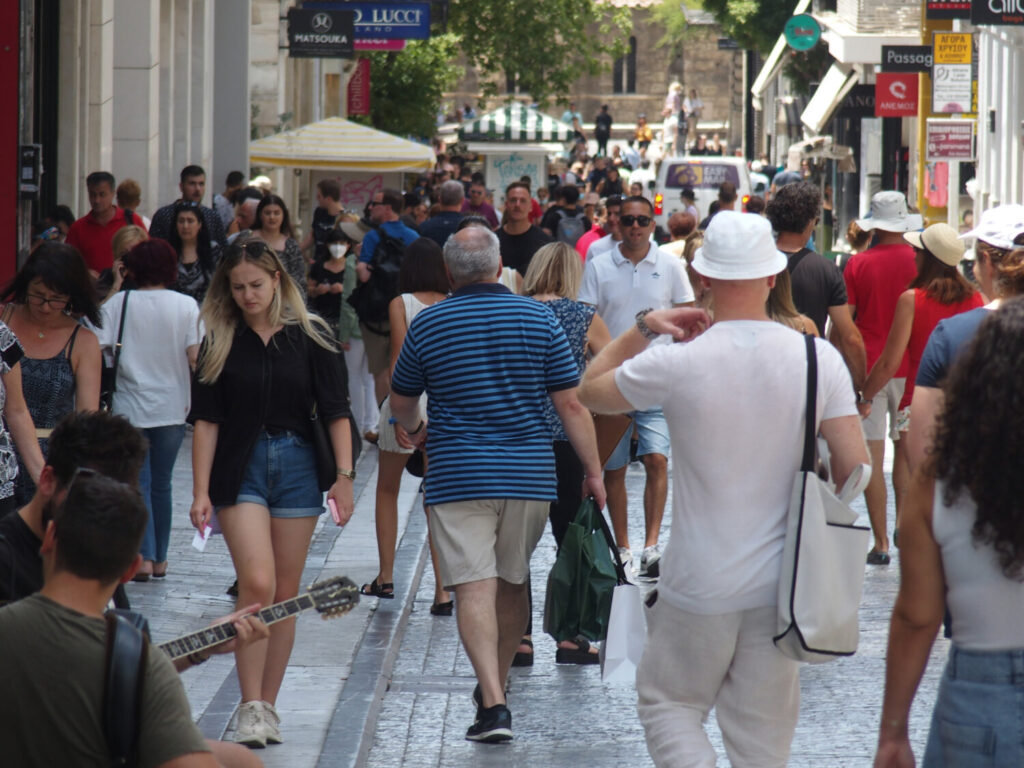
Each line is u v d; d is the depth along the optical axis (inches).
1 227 1633.9
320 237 2290.8
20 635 462.9
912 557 492.4
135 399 1163.3
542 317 848.3
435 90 5777.6
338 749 821.9
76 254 912.9
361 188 3230.8
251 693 826.2
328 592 596.7
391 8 3646.7
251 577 807.7
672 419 604.1
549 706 922.1
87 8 2171.5
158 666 466.9
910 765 513.3
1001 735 467.2
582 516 889.5
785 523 595.5
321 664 986.1
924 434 702.5
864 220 1483.8
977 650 475.8
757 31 6673.2
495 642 836.0
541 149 5246.1
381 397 1750.7
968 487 469.7
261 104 3511.3
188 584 1193.4
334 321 1847.9
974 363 473.1
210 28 2950.3
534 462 838.5
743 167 5039.4
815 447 595.2
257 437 825.5
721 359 597.6
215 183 3144.7
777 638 586.2
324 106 5068.9
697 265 615.5
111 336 1159.0
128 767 463.2
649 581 1220.5
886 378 1146.0
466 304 844.6
